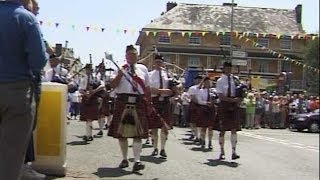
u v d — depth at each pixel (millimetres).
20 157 4234
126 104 7891
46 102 6871
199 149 11922
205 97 12438
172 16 64562
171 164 8992
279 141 16625
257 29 65188
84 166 7996
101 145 10828
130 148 10570
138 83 7906
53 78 9695
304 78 63188
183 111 20953
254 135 19062
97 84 11656
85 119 11648
